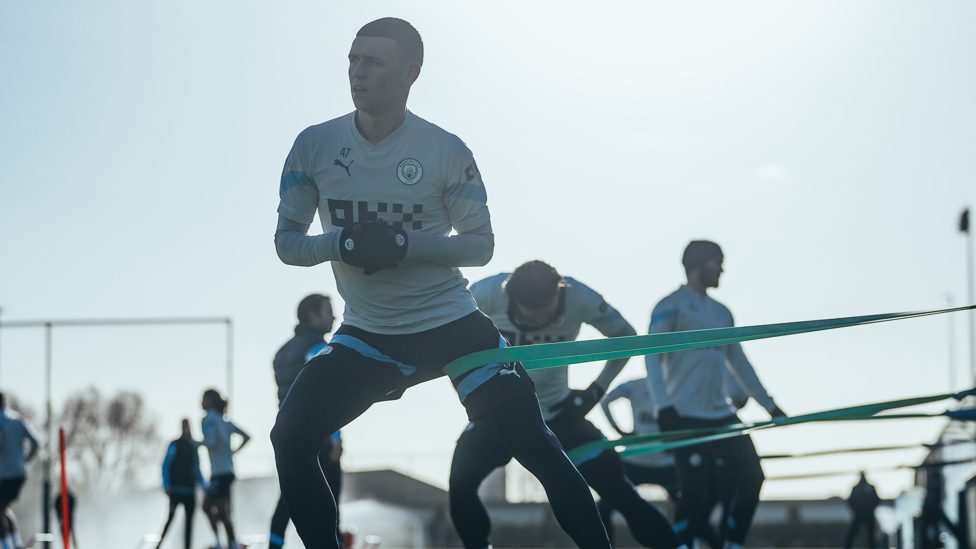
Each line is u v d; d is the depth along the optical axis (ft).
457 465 13.85
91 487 87.35
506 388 9.05
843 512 78.13
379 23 8.83
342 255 8.57
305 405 8.68
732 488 20.04
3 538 33.27
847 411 13.01
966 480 47.29
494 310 14.84
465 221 9.27
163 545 38.42
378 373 9.00
